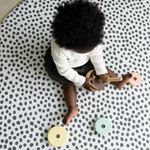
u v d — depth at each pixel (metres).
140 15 1.15
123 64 1.05
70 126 0.93
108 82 0.93
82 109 0.96
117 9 1.14
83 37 0.60
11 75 0.98
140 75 1.04
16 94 0.96
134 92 1.01
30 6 1.09
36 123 0.92
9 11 1.11
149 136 0.95
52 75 0.90
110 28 1.10
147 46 1.10
